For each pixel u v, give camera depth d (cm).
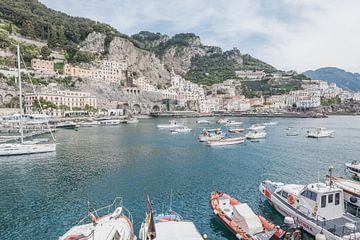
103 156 6366
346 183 3503
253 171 4966
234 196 3591
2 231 2639
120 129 13175
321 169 5134
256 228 2316
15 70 17325
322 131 10012
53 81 19125
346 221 2442
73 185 4075
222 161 5856
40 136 9781
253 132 10019
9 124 11100
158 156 6419
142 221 2847
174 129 12275
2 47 18800
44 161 5762
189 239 2044
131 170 5009
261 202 3366
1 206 3256
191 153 6831
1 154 6231
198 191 3809
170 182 4241
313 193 2536
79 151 7012
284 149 7412
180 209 3164
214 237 2514
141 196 3603
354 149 7356
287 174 4759
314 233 2397
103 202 3381
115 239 2084
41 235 2567
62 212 3081
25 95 15738
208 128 13700
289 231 2211
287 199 2861
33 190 3841
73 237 1967
